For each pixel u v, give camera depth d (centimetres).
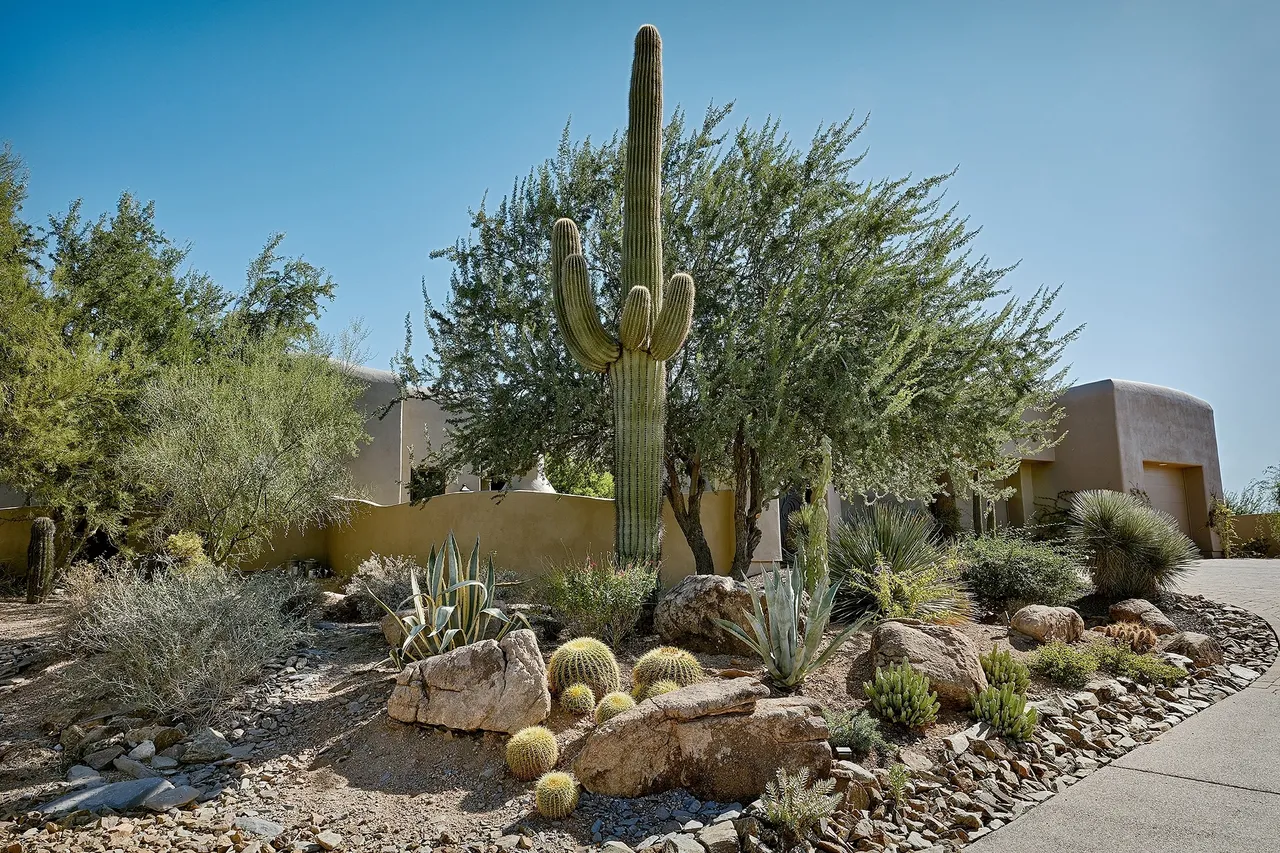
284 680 755
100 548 1532
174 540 1124
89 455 1266
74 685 730
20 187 1314
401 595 965
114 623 733
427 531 1428
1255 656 904
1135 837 472
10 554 1526
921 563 990
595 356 938
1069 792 547
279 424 1253
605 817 500
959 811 512
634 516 929
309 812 532
